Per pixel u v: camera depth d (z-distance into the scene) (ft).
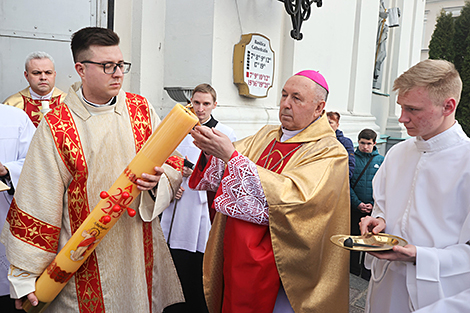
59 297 5.13
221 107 12.59
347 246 4.65
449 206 4.66
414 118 4.74
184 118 4.66
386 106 29.99
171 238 9.83
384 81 30.35
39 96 10.79
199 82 12.43
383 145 28.17
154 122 5.81
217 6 12.08
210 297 6.27
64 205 5.12
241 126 13.17
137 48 12.37
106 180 5.12
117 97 5.40
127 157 5.29
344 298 5.92
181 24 12.67
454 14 66.80
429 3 68.49
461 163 4.65
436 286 4.45
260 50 13.51
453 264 4.45
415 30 32.42
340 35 19.49
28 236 4.82
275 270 5.36
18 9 11.12
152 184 4.89
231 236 5.64
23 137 7.89
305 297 5.57
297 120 5.88
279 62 15.55
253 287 5.30
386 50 29.89
